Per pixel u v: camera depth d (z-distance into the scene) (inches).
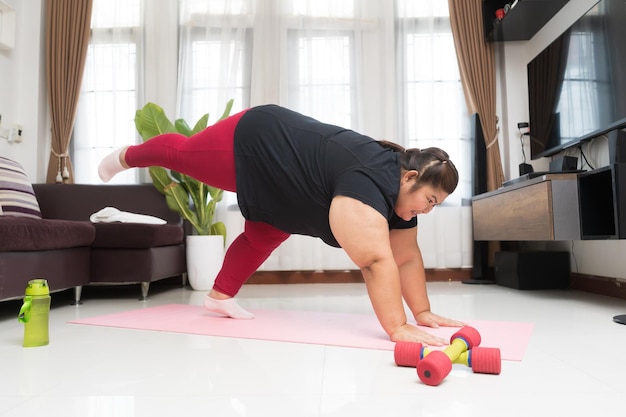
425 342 50.7
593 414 32.2
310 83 145.3
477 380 40.5
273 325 67.7
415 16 147.6
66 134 140.6
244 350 52.3
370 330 63.0
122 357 49.5
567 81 112.6
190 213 129.2
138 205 131.6
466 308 86.1
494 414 32.3
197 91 145.6
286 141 61.3
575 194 89.6
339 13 147.3
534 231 96.5
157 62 146.6
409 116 146.0
